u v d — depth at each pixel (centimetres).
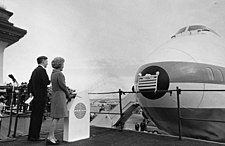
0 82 675
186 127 576
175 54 579
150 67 571
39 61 506
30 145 426
